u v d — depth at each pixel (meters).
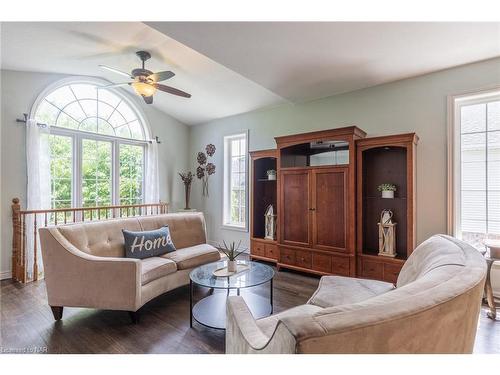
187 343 2.08
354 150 3.20
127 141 4.98
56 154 4.14
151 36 3.19
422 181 3.13
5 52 3.32
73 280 2.38
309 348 0.73
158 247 3.13
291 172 3.70
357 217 3.23
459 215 2.98
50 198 3.92
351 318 0.79
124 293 2.33
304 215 3.58
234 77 3.88
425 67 2.93
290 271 3.82
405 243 3.24
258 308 2.46
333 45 2.49
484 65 2.78
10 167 3.63
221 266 2.70
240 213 5.16
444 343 0.93
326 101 3.90
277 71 3.06
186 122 5.80
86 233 2.72
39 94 3.92
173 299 2.92
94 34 3.11
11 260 3.59
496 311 2.47
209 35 2.37
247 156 4.93
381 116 3.42
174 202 5.68
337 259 3.31
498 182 2.81
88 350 1.98
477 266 1.24
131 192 5.08
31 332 2.23
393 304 0.87
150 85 3.20
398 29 2.23
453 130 2.95
